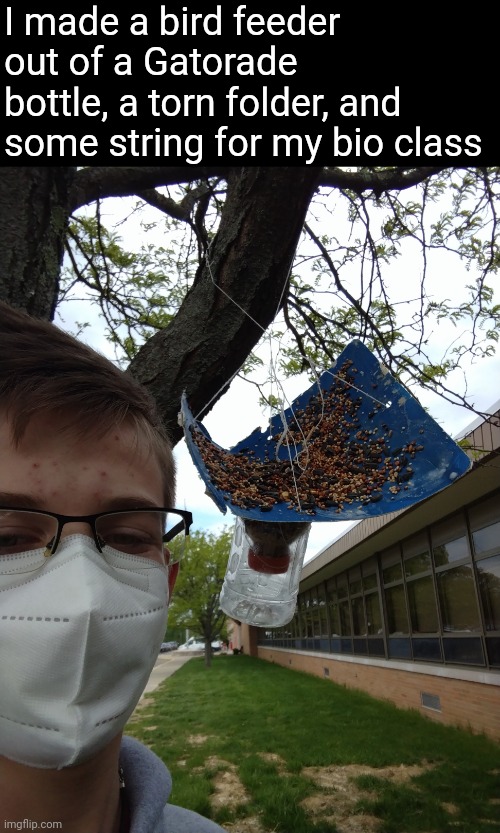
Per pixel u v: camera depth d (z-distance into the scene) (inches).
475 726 291.9
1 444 34.5
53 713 32.9
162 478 41.9
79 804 34.2
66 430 35.5
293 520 58.9
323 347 139.7
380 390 79.8
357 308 130.4
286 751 273.1
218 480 66.3
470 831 169.6
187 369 83.7
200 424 81.2
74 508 35.2
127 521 37.7
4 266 72.5
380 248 145.9
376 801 194.5
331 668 597.3
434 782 216.4
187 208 129.6
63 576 33.7
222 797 211.9
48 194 80.0
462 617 312.8
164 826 45.5
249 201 85.7
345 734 308.0
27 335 38.4
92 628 32.8
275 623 72.3
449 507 309.6
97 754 34.9
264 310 88.0
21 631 32.9
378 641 455.2
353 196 141.4
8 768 33.7
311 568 585.6
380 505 64.2
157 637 38.6
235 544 78.4
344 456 75.5
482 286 135.8
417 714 359.9
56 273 80.0
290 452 76.6
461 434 232.8
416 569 377.4
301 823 179.5
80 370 37.4
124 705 35.2
